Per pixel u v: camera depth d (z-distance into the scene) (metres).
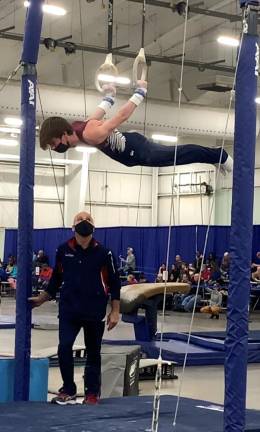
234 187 3.74
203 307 17.03
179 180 24.88
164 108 18.64
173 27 18.20
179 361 9.31
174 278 18.55
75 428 4.27
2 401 5.39
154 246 21.25
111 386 6.07
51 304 20.00
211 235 19.78
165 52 19.44
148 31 18.50
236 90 3.77
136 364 6.36
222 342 10.09
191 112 19.00
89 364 5.15
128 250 20.86
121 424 4.42
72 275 5.00
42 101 17.36
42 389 5.51
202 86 17.84
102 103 5.15
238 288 3.69
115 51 16.78
